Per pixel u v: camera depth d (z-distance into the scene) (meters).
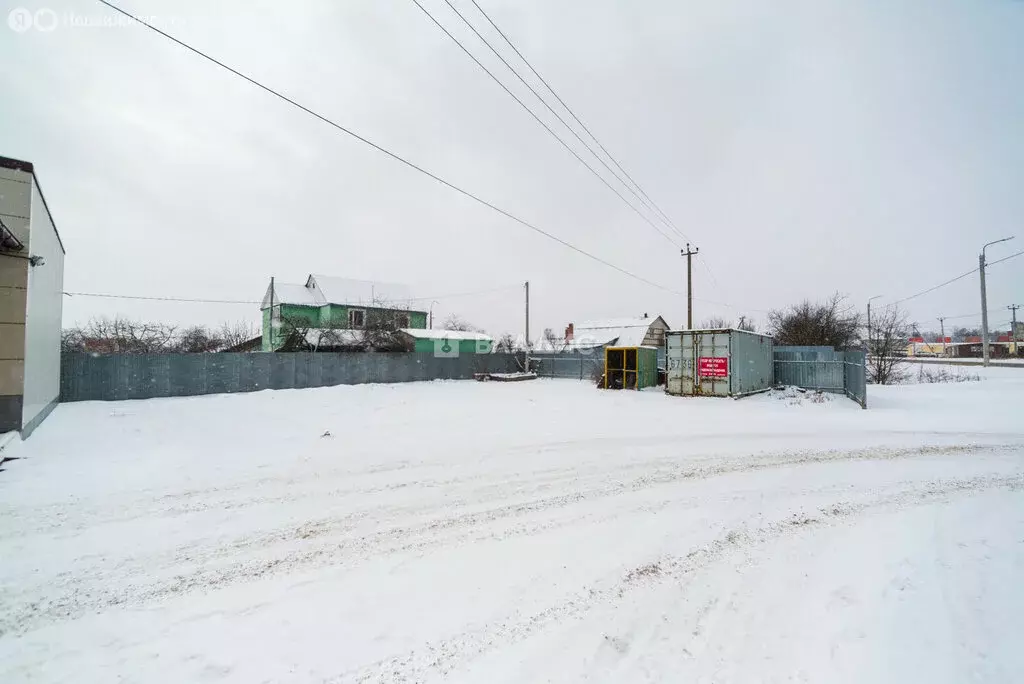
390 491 6.18
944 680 2.60
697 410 14.32
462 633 3.19
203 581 3.86
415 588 3.77
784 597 3.61
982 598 3.43
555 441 9.31
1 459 7.26
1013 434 9.96
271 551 4.42
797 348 20.30
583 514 5.40
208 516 5.25
